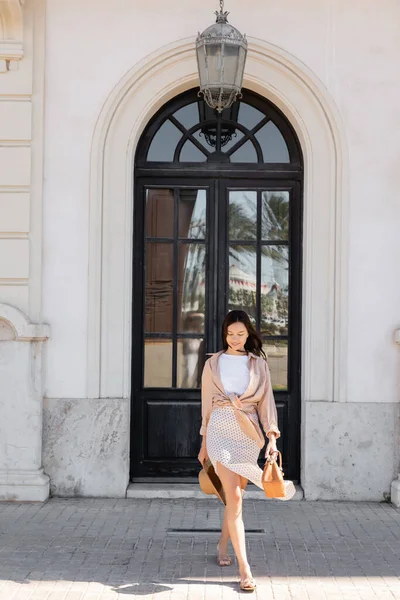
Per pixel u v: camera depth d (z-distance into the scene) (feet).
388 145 24.40
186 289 25.75
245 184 25.68
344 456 24.34
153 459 25.61
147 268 25.73
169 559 18.58
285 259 25.66
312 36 24.48
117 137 24.61
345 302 24.30
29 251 24.12
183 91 25.40
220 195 25.68
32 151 24.22
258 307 25.59
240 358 17.89
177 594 16.34
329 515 22.75
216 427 17.38
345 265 24.32
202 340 25.75
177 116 25.72
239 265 25.72
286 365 25.55
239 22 24.49
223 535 18.15
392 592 16.62
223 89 21.70
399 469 24.26
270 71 24.61
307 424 24.41
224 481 17.12
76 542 19.80
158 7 24.44
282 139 25.73
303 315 24.97
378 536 20.67
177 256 25.70
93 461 24.32
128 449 24.72
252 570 17.92
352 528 21.40
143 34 24.45
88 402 24.31
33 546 19.44
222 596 16.25
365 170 24.40
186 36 24.47
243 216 25.72
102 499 24.22
